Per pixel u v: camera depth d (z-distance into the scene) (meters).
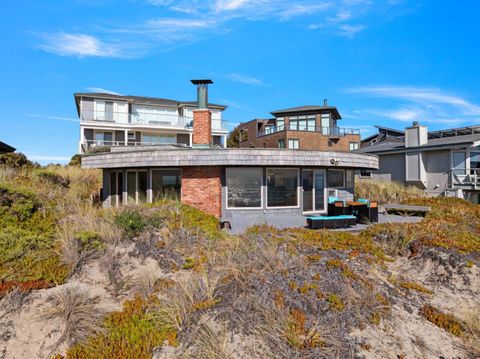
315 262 6.34
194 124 13.05
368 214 11.12
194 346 4.02
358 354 4.12
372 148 27.78
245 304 4.71
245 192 11.78
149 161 11.51
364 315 4.83
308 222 9.66
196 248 6.78
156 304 4.83
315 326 4.39
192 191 11.59
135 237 7.19
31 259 5.78
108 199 13.84
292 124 38.47
